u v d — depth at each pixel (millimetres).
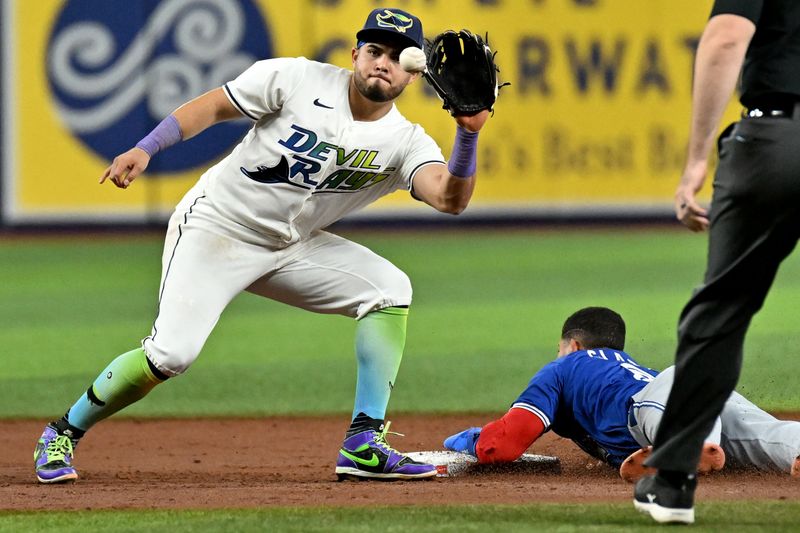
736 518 12664
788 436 16031
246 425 24344
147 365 16156
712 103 11359
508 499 14391
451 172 15445
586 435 17078
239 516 13156
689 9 63281
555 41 62719
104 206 60875
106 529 12531
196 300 16156
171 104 59906
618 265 50500
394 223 63094
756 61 11805
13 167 60344
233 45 59812
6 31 59562
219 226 16422
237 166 16328
